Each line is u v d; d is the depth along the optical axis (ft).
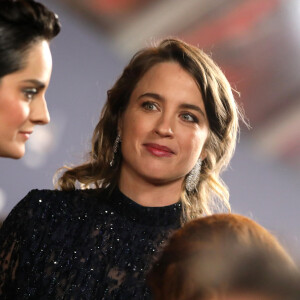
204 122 22.12
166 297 7.13
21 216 22.54
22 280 21.35
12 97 15.26
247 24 61.87
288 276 6.29
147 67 22.35
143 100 21.79
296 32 62.95
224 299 6.38
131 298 20.75
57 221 22.36
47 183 48.19
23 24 15.23
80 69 53.01
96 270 21.29
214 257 6.72
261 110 71.41
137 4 54.60
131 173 22.33
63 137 49.88
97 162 23.68
